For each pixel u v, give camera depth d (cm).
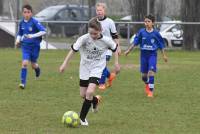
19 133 1950
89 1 7300
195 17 7050
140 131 2017
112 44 2127
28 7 3183
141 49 2995
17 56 5600
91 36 2098
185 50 6825
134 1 7181
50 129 2025
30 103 2634
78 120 2075
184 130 2047
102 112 2411
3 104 2589
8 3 8769
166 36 6794
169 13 8512
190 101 2772
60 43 6725
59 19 7969
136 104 2652
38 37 3212
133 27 6525
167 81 3653
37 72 3509
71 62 5084
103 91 3125
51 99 2777
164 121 2222
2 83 3403
